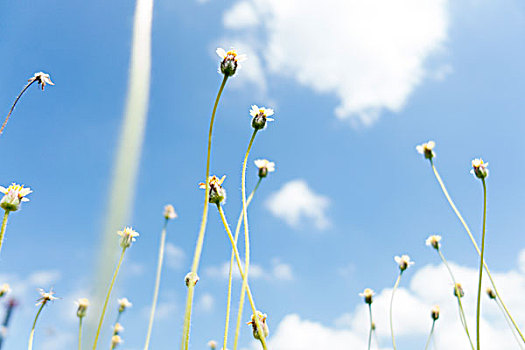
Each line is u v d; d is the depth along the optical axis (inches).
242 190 11.3
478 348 11.8
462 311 16.9
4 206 11.7
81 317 12.9
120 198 4.0
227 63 11.9
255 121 12.0
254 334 11.0
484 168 14.4
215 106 11.0
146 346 14.7
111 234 3.9
